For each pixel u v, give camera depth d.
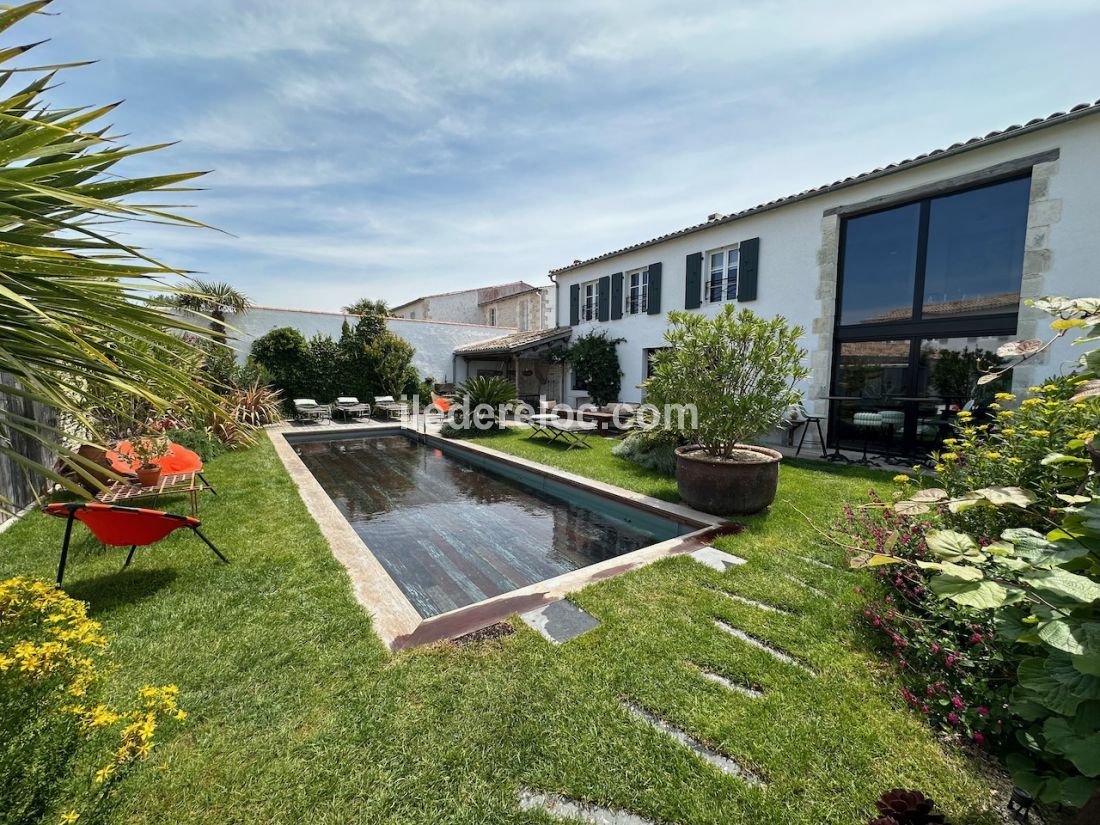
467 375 17.64
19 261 1.22
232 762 1.67
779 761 1.69
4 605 1.56
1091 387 1.30
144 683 2.07
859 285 7.71
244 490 5.51
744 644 2.39
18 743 1.24
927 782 1.60
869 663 2.21
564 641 2.44
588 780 1.62
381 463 8.41
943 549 1.39
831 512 4.44
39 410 5.04
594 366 12.66
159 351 1.79
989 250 6.38
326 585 3.04
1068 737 1.17
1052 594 1.19
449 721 1.87
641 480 6.04
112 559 3.45
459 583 3.71
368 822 1.48
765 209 8.55
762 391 4.54
